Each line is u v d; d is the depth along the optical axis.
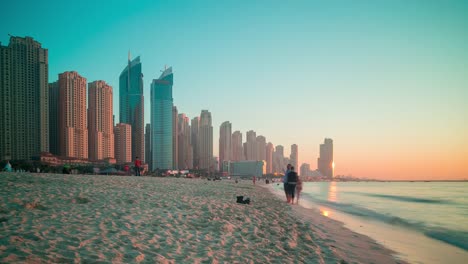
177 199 15.08
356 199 31.25
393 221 15.02
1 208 8.66
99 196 13.06
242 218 11.50
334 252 7.79
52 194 12.12
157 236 7.45
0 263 4.60
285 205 19.31
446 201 29.80
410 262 7.61
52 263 4.90
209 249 6.84
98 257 5.39
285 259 6.72
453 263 7.68
